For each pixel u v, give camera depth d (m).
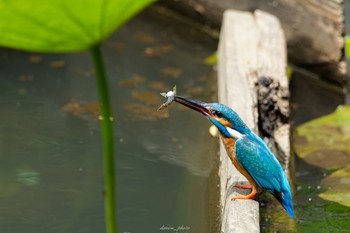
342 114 12.70
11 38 2.67
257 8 14.17
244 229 6.97
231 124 7.68
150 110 12.13
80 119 11.67
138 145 10.97
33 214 8.86
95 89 12.84
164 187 9.72
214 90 13.01
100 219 8.78
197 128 11.51
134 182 9.85
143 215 8.93
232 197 7.65
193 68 13.92
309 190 9.79
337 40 13.84
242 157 7.58
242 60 11.31
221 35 13.41
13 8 2.53
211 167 10.29
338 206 9.25
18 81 13.05
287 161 9.95
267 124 10.29
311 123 12.31
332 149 11.12
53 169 10.13
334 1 13.80
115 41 14.95
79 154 10.60
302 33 13.91
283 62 11.36
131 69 13.75
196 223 8.71
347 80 14.05
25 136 11.10
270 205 8.92
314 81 14.05
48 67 13.62
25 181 9.73
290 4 13.85
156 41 14.98
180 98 7.61
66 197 9.34
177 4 15.12
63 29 2.67
